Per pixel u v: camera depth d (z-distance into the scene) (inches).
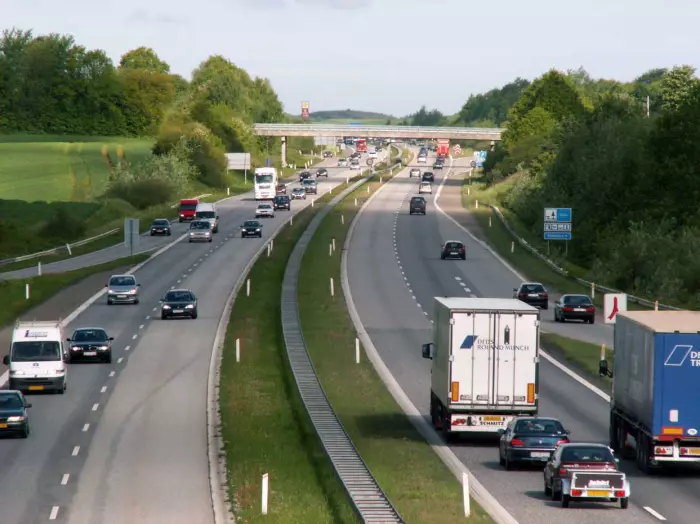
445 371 2974.9
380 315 5659.5
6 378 3983.8
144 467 2696.9
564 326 5428.2
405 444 2974.9
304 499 2354.8
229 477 2583.7
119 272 7303.2
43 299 6058.1
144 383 3929.6
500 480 2549.2
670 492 2412.6
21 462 2736.2
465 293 6481.3
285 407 3523.6
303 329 5172.2
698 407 2517.2
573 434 3080.7
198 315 5580.7
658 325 2596.0
